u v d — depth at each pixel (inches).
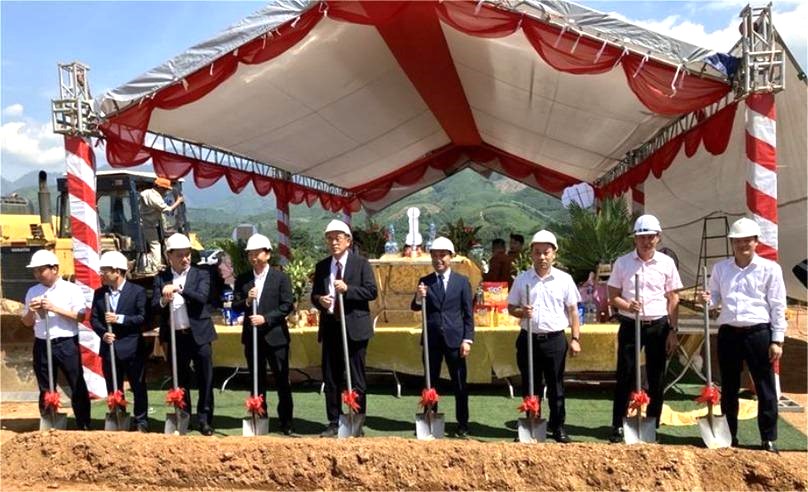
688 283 493.4
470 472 176.2
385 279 300.5
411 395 284.4
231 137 395.2
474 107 467.8
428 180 727.7
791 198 322.3
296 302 323.3
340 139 466.0
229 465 183.0
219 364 297.7
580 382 285.0
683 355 274.1
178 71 267.3
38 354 231.0
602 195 625.6
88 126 271.6
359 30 285.6
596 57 241.0
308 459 181.8
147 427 227.3
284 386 220.7
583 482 172.6
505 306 283.1
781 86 228.5
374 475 177.8
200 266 232.2
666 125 367.9
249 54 263.0
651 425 196.4
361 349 216.8
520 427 201.6
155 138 364.5
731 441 198.2
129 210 435.2
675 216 469.1
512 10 240.8
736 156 330.3
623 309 204.2
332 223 217.6
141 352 227.3
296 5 254.8
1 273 448.1
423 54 338.6
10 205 523.2
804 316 524.7
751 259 194.5
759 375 192.5
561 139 479.8
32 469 190.2
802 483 166.1
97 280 275.4
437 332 215.5
